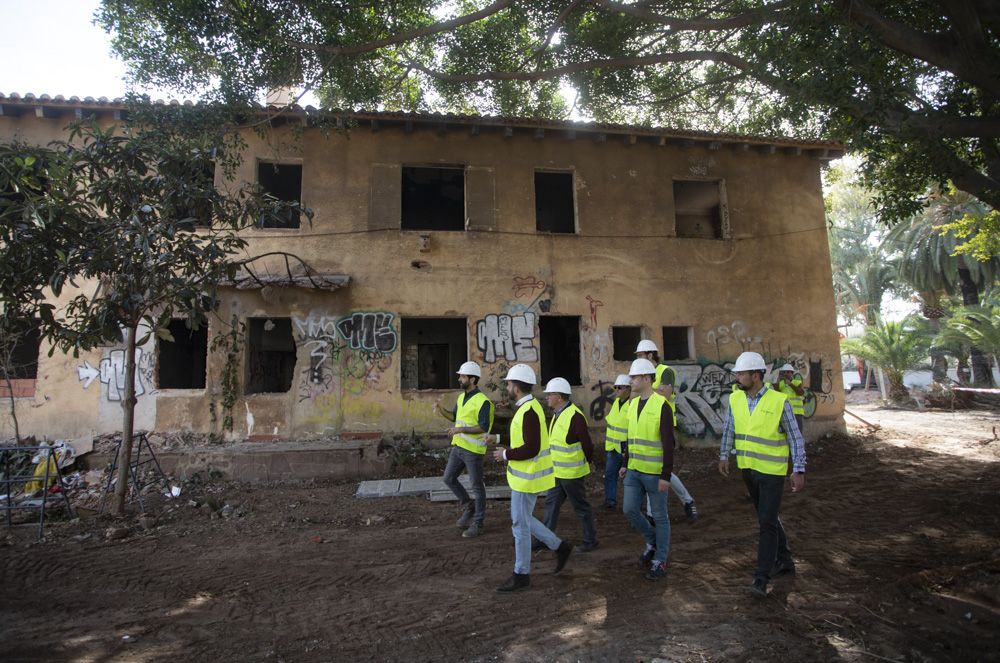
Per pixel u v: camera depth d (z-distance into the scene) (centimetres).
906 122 751
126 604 473
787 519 708
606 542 623
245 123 1025
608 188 1236
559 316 1182
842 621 420
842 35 633
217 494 862
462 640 403
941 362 2748
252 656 384
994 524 662
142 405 1023
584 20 993
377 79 966
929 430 1441
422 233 1142
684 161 1284
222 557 590
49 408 1010
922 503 764
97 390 1024
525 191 1198
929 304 2764
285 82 851
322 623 434
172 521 730
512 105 1169
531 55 1002
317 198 1116
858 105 651
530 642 397
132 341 750
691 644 387
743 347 1249
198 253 681
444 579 524
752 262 1284
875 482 901
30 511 758
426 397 1098
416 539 649
